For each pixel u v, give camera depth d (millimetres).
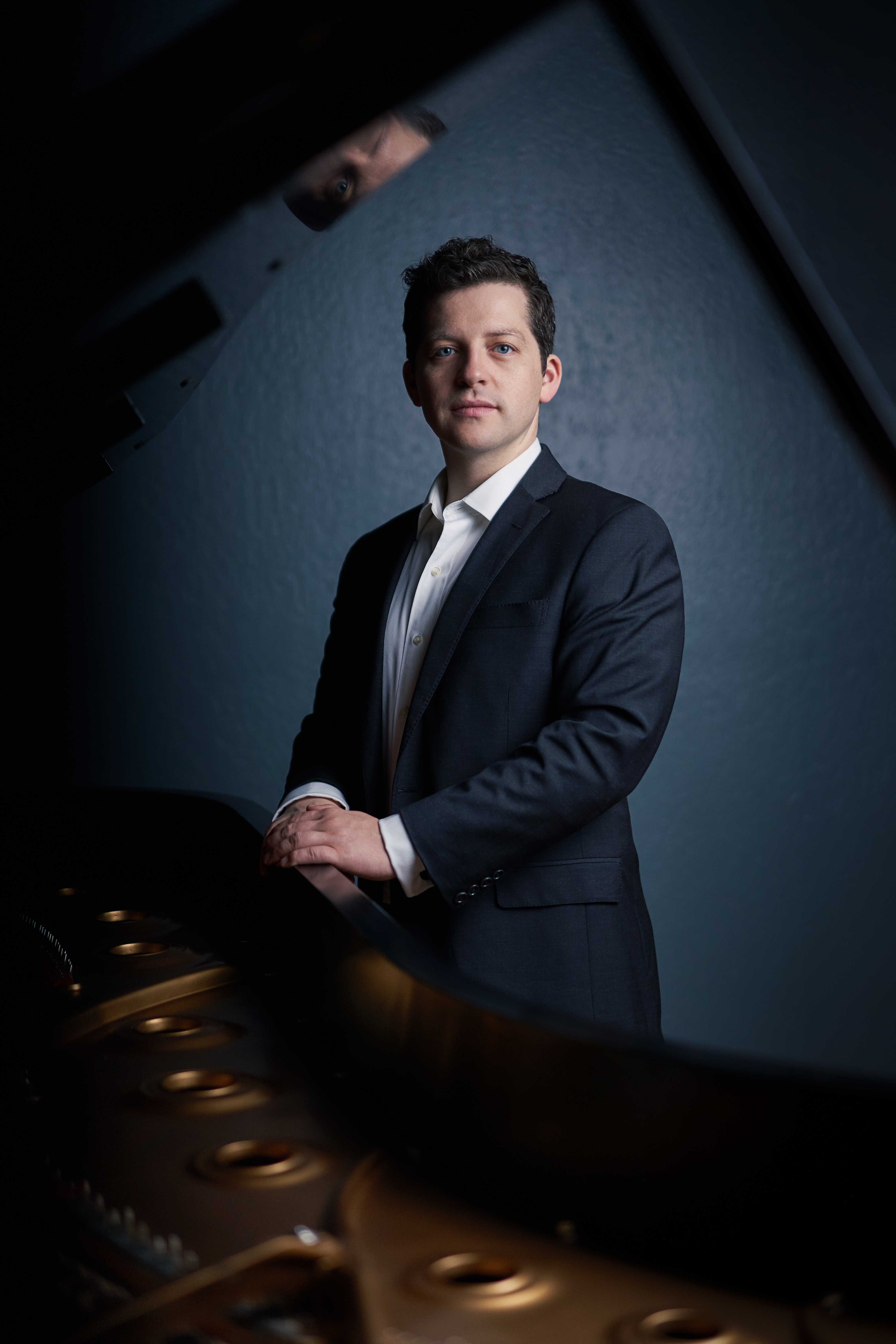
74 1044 968
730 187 2723
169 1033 994
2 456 1787
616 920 1348
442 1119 773
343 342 2730
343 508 2754
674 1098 644
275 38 1373
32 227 1504
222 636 2752
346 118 1464
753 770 2826
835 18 2707
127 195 1483
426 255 2512
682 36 2689
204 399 2721
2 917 1377
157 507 2727
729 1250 621
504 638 1369
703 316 2762
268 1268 602
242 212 1529
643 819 2814
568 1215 677
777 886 2836
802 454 2793
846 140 2719
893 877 2846
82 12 2582
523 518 1425
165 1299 564
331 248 2709
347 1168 736
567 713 1315
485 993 781
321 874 1159
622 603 1336
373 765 1521
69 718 2719
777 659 2822
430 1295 589
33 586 2688
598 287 2748
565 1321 568
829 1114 596
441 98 1529
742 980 2840
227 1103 839
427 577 1503
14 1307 576
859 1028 2854
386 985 868
